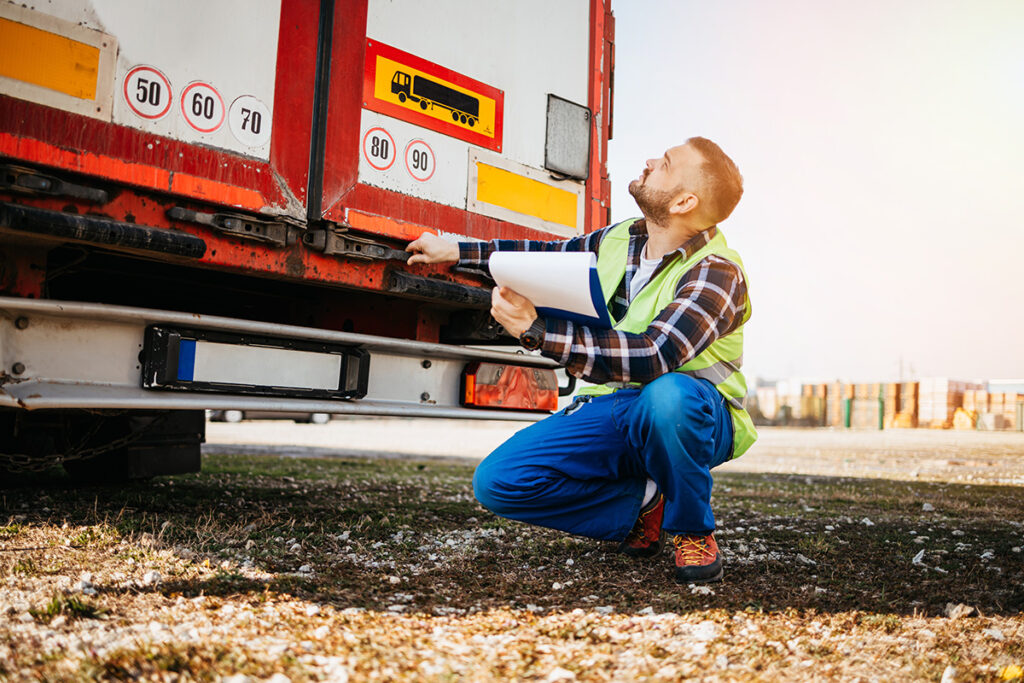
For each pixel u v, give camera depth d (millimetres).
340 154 2957
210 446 9109
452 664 1724
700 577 2549
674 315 2354
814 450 15070
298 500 4273
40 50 2252
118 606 2020
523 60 3705
